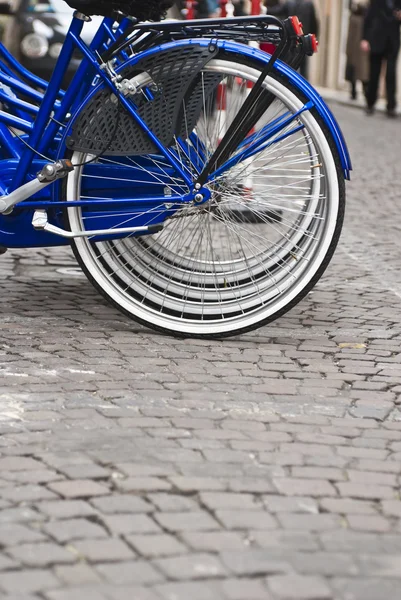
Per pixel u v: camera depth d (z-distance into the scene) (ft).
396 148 50.29
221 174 17.87
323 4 106.22
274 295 18.43
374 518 11.77
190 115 17.57
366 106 73.61
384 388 16.19
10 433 13.83
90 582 10.20
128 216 18.08
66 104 17.81
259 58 17.28
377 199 35.27
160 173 17.98
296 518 11.66
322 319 19.95
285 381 16.33
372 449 13.73
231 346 18.10
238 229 18.63
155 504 11.85
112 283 18.48
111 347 17.74
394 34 70.33
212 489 12.27
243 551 10.85
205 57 17.22
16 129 18.47
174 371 16.62
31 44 41.16
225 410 14.96
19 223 18.26
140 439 13.73
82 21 17.47
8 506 11.74
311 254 18.22
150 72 17.25
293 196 18.07
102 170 17.94
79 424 14.21
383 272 24.35
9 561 10.57
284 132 17.70
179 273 18.74
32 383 15.81
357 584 10.30
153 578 10.29
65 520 11.43
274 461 13.19
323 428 14.38
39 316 19.47
